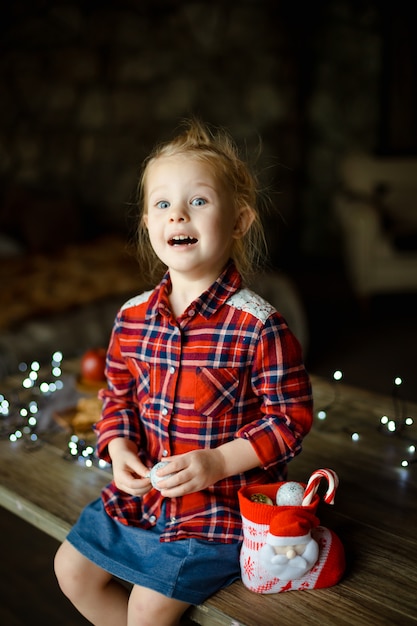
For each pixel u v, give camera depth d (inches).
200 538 48.4
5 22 181.2
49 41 186.9
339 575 47.7
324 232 227.0
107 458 54.0
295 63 216.4
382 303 186.5
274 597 46.6
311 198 225.6
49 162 192.9
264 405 50.4
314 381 82.8
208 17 202.4
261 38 210.4
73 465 65.1
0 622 73.4
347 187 191.2
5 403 74.4
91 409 69.7
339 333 163.3
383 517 56.1
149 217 51.2
